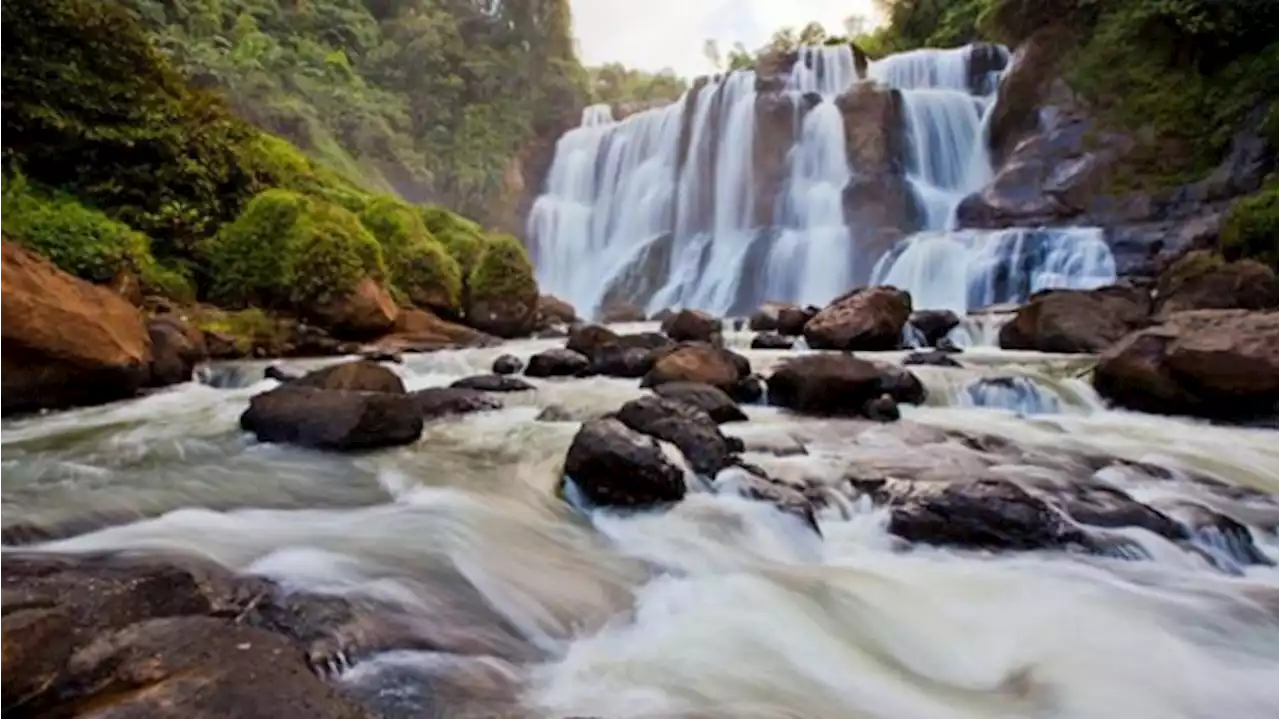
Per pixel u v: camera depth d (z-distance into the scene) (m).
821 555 4.99
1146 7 21.75
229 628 2.69
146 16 25.41
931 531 5.07
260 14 33.56
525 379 11.63
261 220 13.95
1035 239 20.30
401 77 37.91
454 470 6.50
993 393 10.10
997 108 25.86
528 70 41.41
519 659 3.48
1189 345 8.92
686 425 6.43
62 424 7.64
